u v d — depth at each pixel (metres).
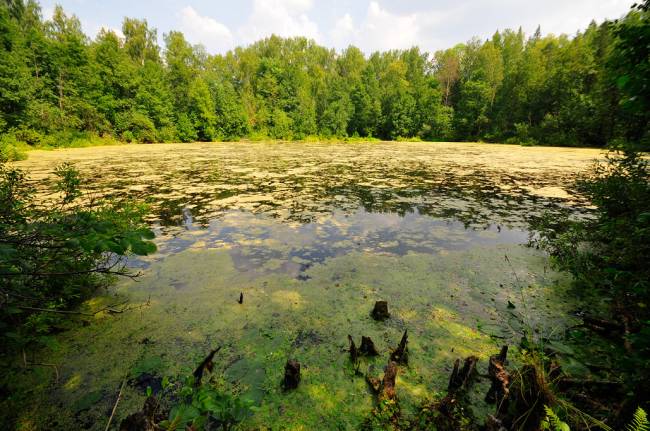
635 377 1.35
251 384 1.92
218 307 2.79
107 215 2.84
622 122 3.36
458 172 10.52
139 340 2.33
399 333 2.42
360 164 12.55
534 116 25.73
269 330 2.48
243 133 29.89
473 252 4.07
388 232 4.84
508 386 1.67
